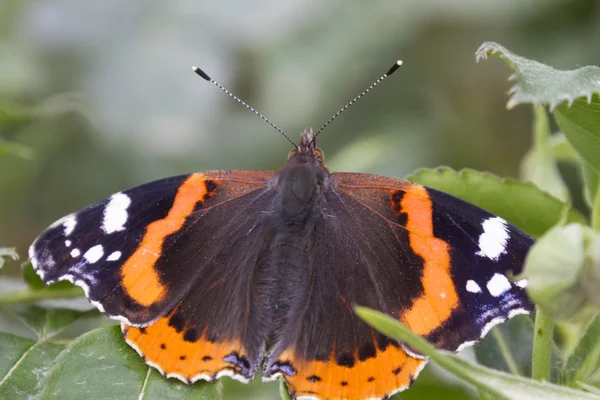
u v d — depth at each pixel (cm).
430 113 48
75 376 39
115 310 40
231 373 39
